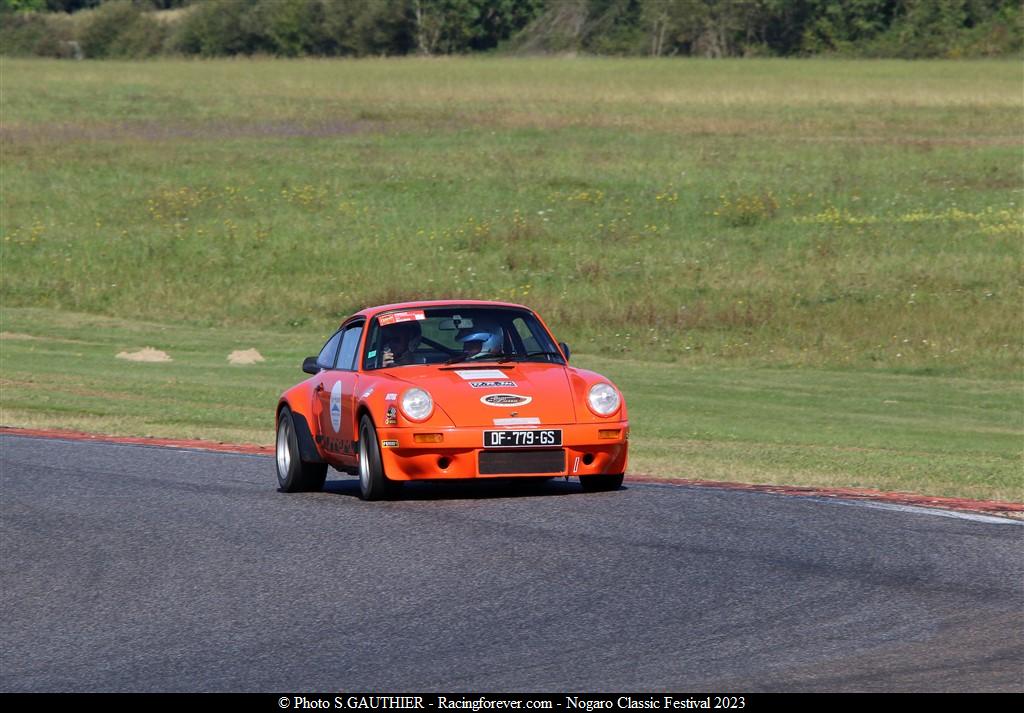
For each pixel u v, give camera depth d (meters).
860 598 27.89
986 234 138.25
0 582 31.58
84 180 171.00
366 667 23.89
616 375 91.62
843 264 128.38
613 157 183.00
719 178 167.75
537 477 39.94
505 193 162.00
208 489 44.97
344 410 41.41
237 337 108.31
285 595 29.39
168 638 26.28
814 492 41.91
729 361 97.38
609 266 131.00
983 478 48.34
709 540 33.88
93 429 66.00
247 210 156.12
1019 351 96.94
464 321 43.31
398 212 154.12
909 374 92.25
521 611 27.45
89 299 123.88
